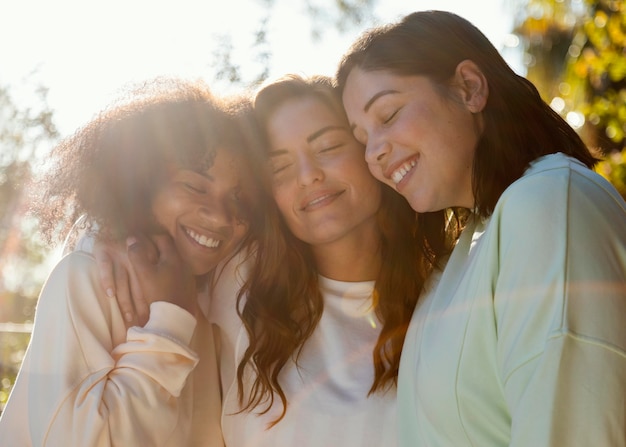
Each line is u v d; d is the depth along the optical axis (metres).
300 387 2.81
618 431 1.92
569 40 7.98
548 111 2.51
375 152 2.49
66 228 2.90
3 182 8.88
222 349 3.02
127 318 2.70
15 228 9.33
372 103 2.50
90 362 2.60
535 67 8.20
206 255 2.83
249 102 2.91
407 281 2.87
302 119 2.79
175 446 2.73
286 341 2.85
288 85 2.83
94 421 2.48
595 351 1.95
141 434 2.55
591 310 1.98
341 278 2.96
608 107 5.51
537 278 2.05
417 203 2.51
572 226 2.06
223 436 2.92
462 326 2.25
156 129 2.76
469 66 2.44
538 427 1.94
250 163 2.84
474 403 2.22
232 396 2.86
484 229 2.42
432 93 2.44
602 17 5.66
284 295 2.91
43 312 2.68
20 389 2.72
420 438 2.43
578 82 6.40
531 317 2.03
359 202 2.83
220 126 2.79
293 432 2.76
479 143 2.42
